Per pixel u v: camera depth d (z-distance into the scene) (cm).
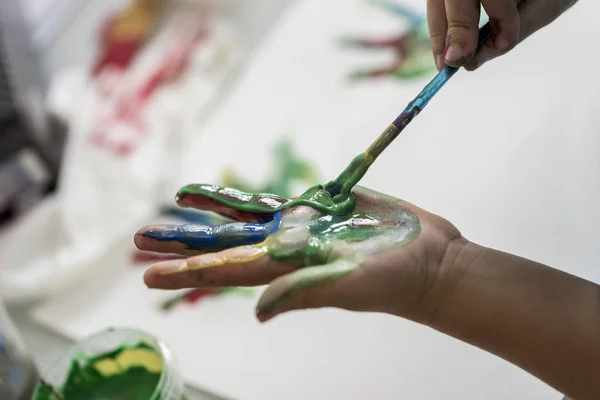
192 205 59
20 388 64
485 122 88
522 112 87
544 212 75
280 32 118
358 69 106
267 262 47
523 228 75
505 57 95
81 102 120
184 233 52
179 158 105
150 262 91
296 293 41
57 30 145
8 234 102
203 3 125
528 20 61
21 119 111
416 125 91
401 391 66
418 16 110
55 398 60
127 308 85
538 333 44
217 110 110
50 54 141
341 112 100
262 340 76
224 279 46
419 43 105
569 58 92
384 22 111
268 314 41
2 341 64
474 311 45
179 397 60
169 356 60
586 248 70
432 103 93
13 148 111
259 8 125
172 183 100
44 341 84
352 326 74
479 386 64
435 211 80
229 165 99
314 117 101
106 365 64
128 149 106
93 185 103
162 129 108
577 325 43
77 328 84
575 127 82
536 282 45
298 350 73
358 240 49
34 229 100
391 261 45
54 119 122
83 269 90
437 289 46
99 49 133
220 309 81
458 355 67
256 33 122
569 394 44
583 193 75
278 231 50
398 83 100
